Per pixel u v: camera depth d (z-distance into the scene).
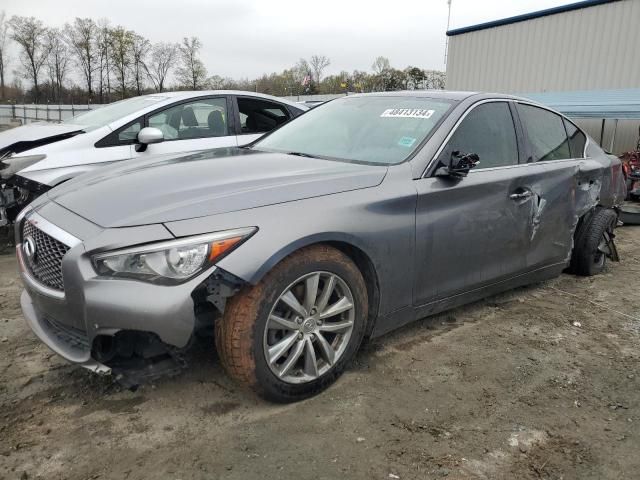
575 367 3.26
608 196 4.90
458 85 18.88
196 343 2.69
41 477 2.18
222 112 6.20
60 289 2.53
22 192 5.18
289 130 4.07
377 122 3.64
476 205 3.40
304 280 2.63
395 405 2.76
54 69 65.50
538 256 4.06
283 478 2.21
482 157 3.57
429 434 2.53
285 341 2.60
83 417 2.58
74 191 2.88
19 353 3.21
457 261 3.37
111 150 5.37
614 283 4.90
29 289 2.72
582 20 14.95
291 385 2.65
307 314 2.66
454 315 3.99
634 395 2.97
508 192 3.64
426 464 2.32
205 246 2.33
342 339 2.85
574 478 2.28
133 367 2.45
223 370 3.02
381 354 3.31
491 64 17.56
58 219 2.61
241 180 2.78
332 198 2.76
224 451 2.36
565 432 2.60
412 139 3.36
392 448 2.42
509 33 16.88
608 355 3.45
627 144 13.88
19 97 66.62
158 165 3.19
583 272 4.99
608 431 2.62
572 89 15.41
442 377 3.07
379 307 3.01
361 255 2.87
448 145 3.34
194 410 2.66
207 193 2.59
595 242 4.87
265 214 2.51
